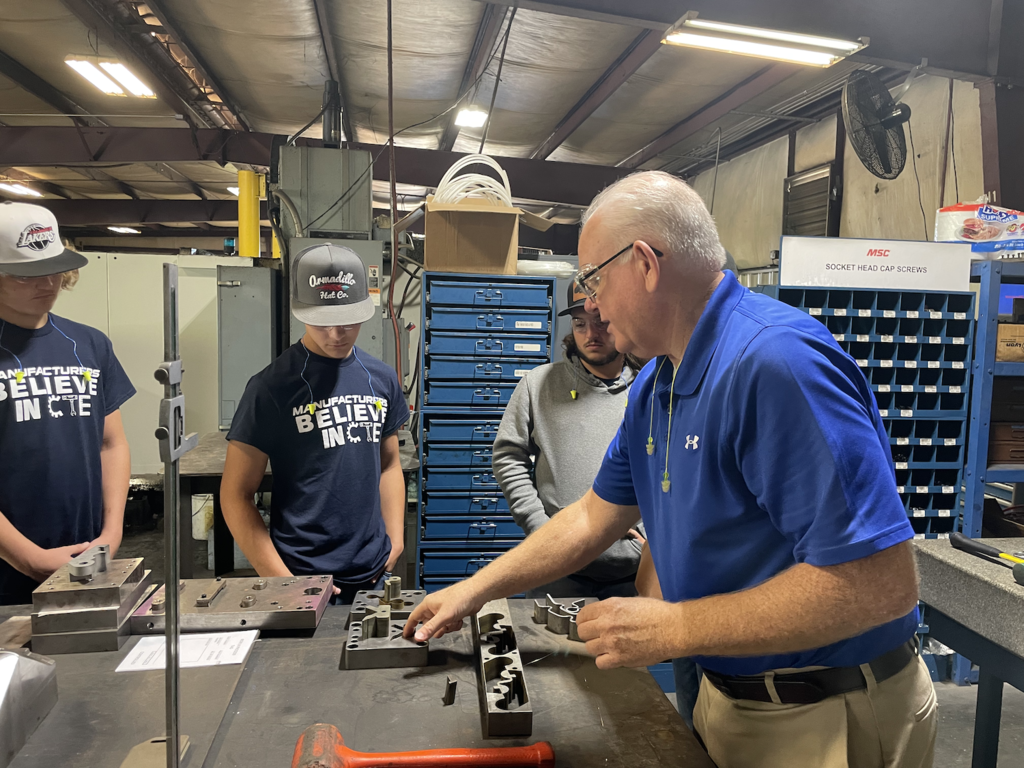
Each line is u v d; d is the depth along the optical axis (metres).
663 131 4.84
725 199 5.59
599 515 1.09
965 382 2.35
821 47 2.49
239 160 4.93
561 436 1.67
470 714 0.82
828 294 2.28
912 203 3.67
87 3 3.25
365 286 1.49
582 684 0.90
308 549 1.44
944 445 2.39
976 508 2.32
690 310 0.85
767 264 4.97
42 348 1.44
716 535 0.85
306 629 1.03
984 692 1.35
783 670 0.88
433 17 3.21
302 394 1.44
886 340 2.27
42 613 0.93
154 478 3.51
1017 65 2.71
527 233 8.19
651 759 0.74
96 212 7.98
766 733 0.89
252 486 1.44
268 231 7.72
